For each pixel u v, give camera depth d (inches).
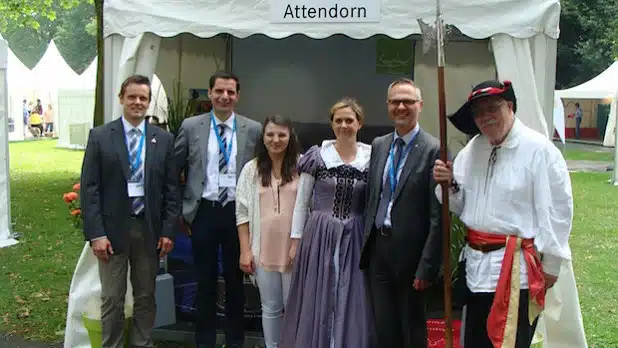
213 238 161.3
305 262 146.6
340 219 145.0
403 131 135.9
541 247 112.7
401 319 138.9
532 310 115.4
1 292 232.5
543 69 161.9
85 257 174.2
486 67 261.6
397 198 133.9
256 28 166.9
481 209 117.9
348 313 143.3
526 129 116.8
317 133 271.1
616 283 254.5
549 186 113.6
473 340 121.8
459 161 124.0
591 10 1165.1
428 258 130.9
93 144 149.2
